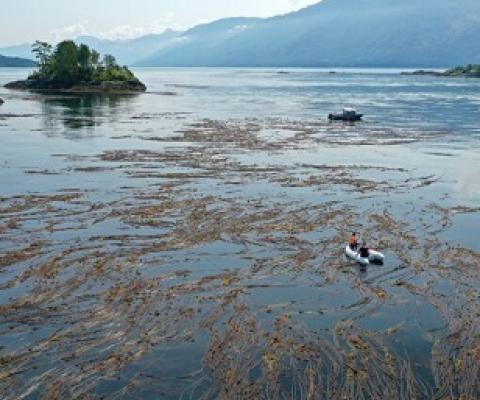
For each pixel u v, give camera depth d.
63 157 74.12
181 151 78.88
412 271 38.41
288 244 42.84
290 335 29.33
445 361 27.25
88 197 54.34
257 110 137.88
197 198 54.31
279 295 34.25
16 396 24.14
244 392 24.58
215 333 29.30
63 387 24.80
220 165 69.75
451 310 32.66
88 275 36.12
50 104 150.62
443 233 46.50
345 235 45.19
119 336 28.88
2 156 74.50
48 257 39.06
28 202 52.22
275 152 79.88
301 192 57.84
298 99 175.25
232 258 39.84
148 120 115.12
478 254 41.75
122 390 24.73
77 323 30.11
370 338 29.33
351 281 36.66
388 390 24.86
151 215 48.69
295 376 25.72
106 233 44.19
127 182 60.41
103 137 91.75
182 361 26.86
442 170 70.44
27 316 30.84
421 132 102.19
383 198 56.78
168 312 31.47
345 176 65.75
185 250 41.03
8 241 42.19
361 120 118.88
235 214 49.56
